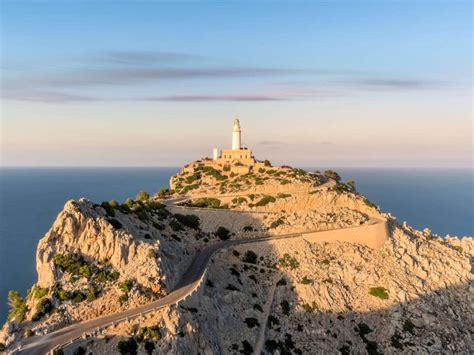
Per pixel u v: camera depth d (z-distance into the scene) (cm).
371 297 9475
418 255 11438
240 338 7581
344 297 9250
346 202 13138
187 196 13825
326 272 9662
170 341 6138
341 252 10325
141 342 6062
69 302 6538
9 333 6038
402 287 9838
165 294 7256
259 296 8788
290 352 7781
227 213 11481
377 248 11038
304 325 8438
